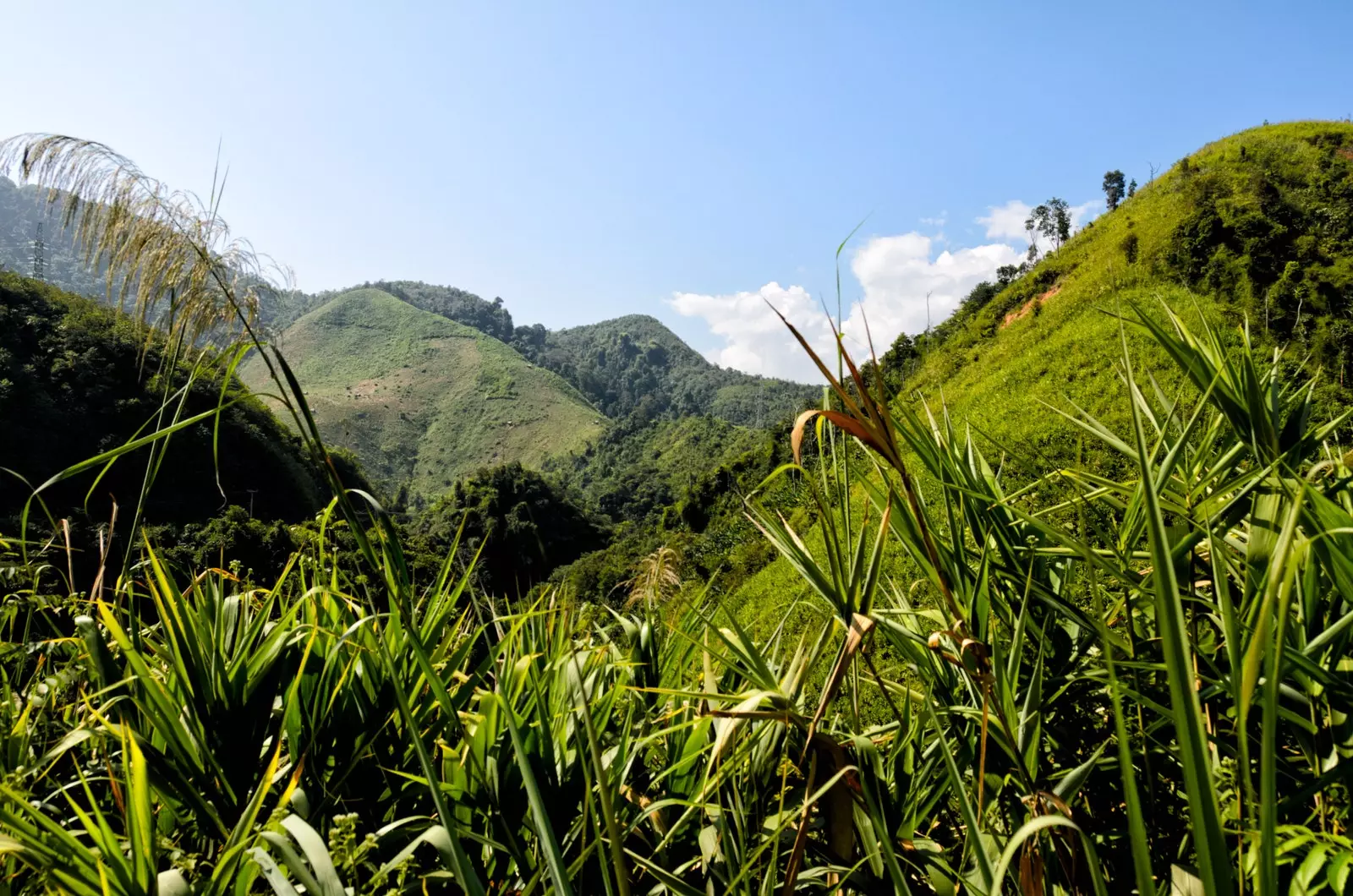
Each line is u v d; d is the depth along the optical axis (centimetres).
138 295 189
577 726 128
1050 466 234
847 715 206
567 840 141
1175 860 131
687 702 190
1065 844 132
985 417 1667
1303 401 174
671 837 148
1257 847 83
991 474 188
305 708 161
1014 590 173
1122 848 143
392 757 162
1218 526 157
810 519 1077
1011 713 134
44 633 217
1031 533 187
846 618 126
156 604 149
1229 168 3350
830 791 137
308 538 215
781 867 152
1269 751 65
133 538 155
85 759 176
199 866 130
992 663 139
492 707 149
